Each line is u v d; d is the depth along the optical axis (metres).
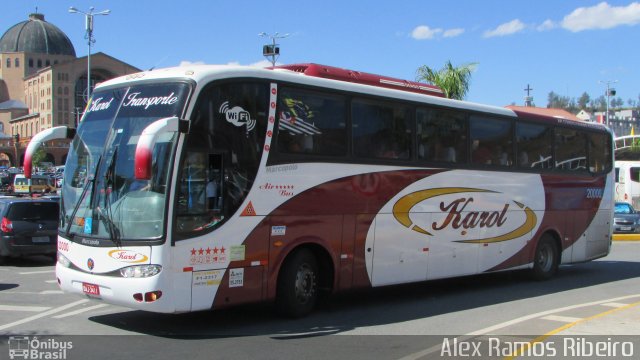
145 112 8.13
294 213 8.99
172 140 7.71
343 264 9.69
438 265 11.41
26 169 8.45
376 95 10.31
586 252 15.45
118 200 7.88
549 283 14.00
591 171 15.63
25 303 10.39
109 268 7.75
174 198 7.62
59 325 8.71
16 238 15.35
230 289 8.20
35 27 147.38
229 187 8.23
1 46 146.12
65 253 8.39
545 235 14.25
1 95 144.88
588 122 15.80
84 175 8.43
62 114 127.12
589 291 12.80
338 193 9.62
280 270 9.00
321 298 10.73
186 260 7.70
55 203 16.16
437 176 11.34
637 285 13.81
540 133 13.95
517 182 13.24
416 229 10.93
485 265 12.49
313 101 9.39
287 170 8.94
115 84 8.83
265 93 8.75
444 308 10.53
